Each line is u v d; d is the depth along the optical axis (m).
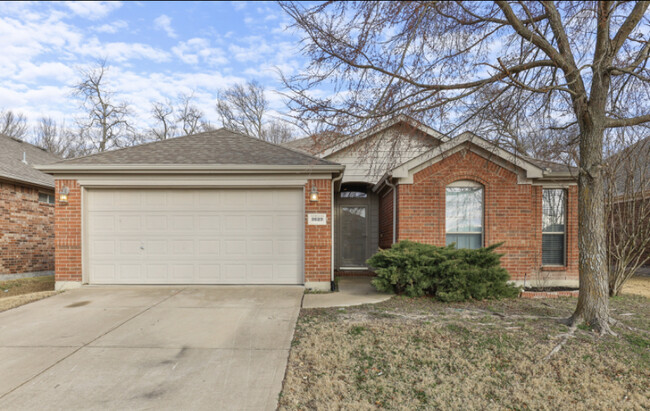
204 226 8.46
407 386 3.73
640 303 7.16
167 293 7.59
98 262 8.38
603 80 5.09
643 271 12.99
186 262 8.43
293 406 3.32
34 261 12.17
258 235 8.49
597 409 3.34
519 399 3.49
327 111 5.33
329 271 8.34
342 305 6.75
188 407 3.30
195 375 3.90
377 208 12.13
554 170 9.25
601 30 4.91
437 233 9.07
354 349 4.59
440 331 5.17
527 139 8.34
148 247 8.41
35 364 4.16
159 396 3.48
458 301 7.01
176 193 8.45
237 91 24.56
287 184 8.38
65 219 8.23
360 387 3.70
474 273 6.94
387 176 9.40
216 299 7.10
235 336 5.05
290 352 4.51
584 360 4.27
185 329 5.34
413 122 5.67
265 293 7.63
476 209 9.17
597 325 5.13
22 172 12.02
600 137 5.17
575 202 9.27
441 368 4.11
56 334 5.12
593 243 5.26
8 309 6.38
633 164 8.00
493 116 5.87
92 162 8.12
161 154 8.68
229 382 3.75
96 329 5.33
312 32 5.07
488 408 3.35
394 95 5.29
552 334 5.02
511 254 9.01
